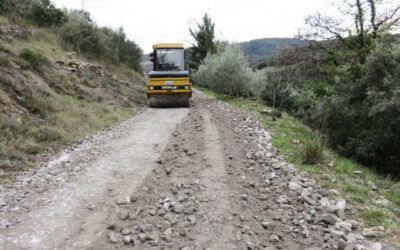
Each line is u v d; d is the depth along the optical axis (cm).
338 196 548
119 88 1809
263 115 1266
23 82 1106
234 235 426
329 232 433
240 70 1886
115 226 446
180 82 1623
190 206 502
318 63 1770
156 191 569
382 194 599
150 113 1452
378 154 933
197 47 3572
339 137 1039
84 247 399
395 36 1248
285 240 415
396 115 846
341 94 1088
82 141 910
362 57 1173
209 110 1469
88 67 1795
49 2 2617
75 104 1205
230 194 550
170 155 776
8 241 410
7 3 2023
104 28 2941
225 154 768
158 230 440
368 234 427
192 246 401
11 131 812
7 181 605
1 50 1269
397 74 889
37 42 1900
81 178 638
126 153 809
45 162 727
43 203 524
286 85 1603
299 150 768
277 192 560
